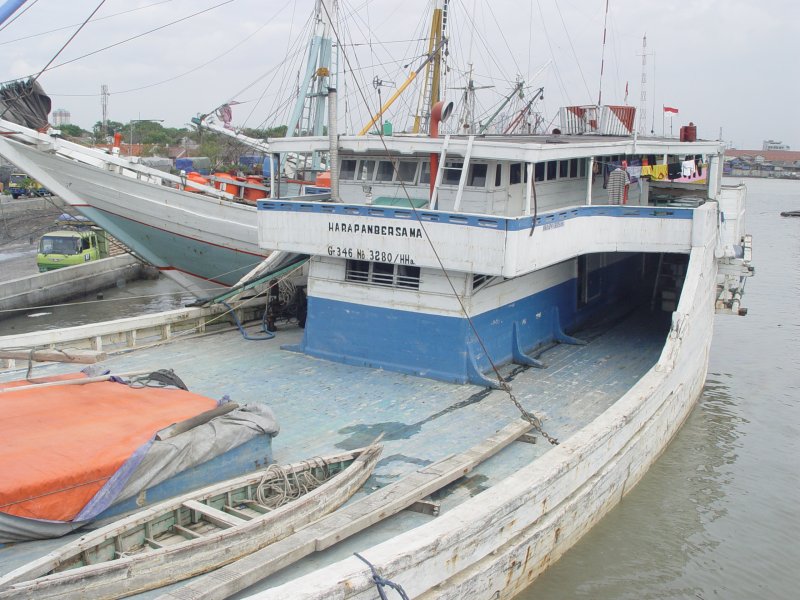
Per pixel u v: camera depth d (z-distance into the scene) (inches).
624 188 668.1
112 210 908.6
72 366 546.0
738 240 787.4
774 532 484.7
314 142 597.6
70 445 310.8
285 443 414.9
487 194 542.9
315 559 299.6
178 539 302.8
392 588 272.5
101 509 298.2
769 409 724.0
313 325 582.2
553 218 519.5
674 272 737.6
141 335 618.5
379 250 527.2
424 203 576.1
